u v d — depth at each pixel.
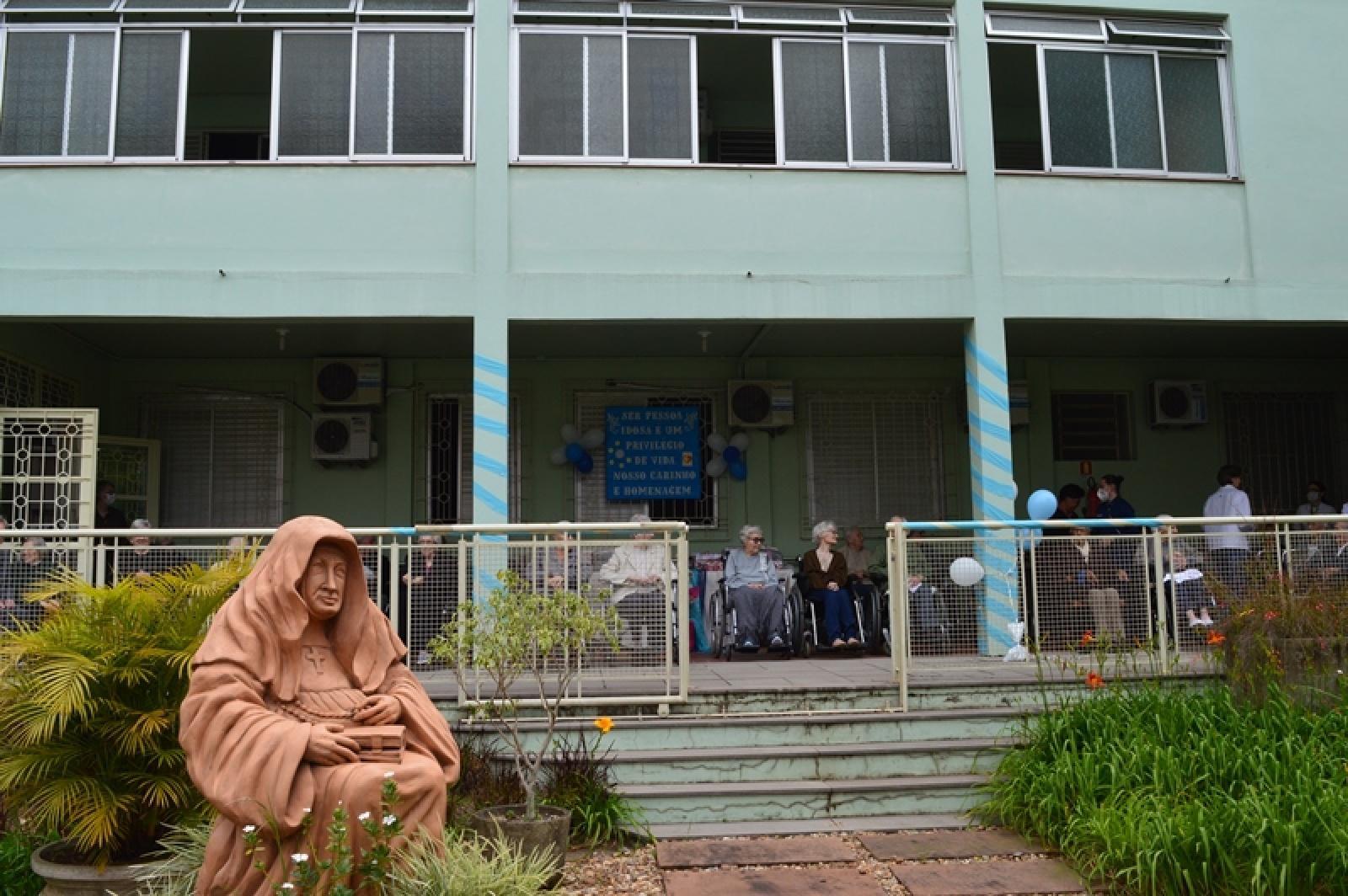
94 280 8.98
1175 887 4.99
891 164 9.82
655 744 6.74
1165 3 10.27
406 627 7.00
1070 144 10.07
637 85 9.70
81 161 9.13
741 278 9.50
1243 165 10.14
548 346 11.43
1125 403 12.77
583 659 6.89
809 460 12.29
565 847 5.47
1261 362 12.89
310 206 9.23
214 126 11.65
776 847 5.85
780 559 10.99
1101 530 9.50
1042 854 5.74
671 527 7.00
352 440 11.62
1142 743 6.00
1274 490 12.79
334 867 3.76
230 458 11.83
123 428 11.71
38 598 5.38
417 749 4.43
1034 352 12.32
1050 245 9.84
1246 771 5.72
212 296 9.08
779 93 9.88
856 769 6.62
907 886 5.28
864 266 9.64
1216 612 7.33
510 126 9.50
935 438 12.44
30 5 9.28
